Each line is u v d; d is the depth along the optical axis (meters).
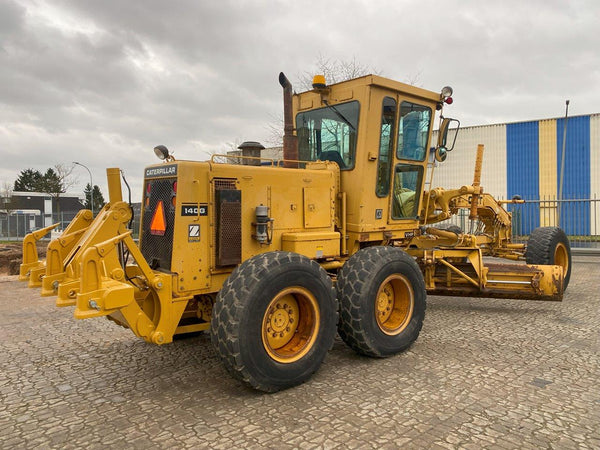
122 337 5.48
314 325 3.93
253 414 3.35
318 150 5.39
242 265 3.71
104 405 3.59
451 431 3.03
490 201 8.43
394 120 5.11
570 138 20.73
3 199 42.09
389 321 4.75
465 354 4.59
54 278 3.98
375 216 5.06
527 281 6.09
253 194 4.25
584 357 4.45
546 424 3.11
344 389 3.77
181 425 3.22
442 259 6.39
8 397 3.79
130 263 4.38
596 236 17.45
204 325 4.30
